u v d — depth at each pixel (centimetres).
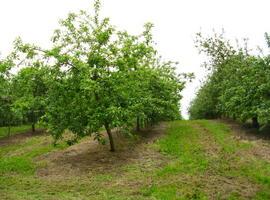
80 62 1931
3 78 2400
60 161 2072
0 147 2805
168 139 2572
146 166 1842
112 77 1989
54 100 2022
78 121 2012
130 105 2056
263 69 2577
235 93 2978
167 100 2836
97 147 2372
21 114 3228
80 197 1408
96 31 2027
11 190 1542
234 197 1360
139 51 2062
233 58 3734
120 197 1394
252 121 3281
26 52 1950
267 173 1628
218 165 1777
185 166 1786
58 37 2031
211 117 5116
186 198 1359
